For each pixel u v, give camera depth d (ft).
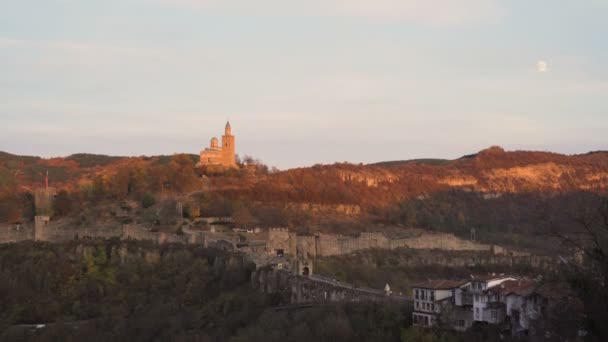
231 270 645.10
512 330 426.10
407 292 633.20
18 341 578.25
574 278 312.71
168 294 643.86
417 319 467.11
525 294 419.95
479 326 442.09
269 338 465.88
